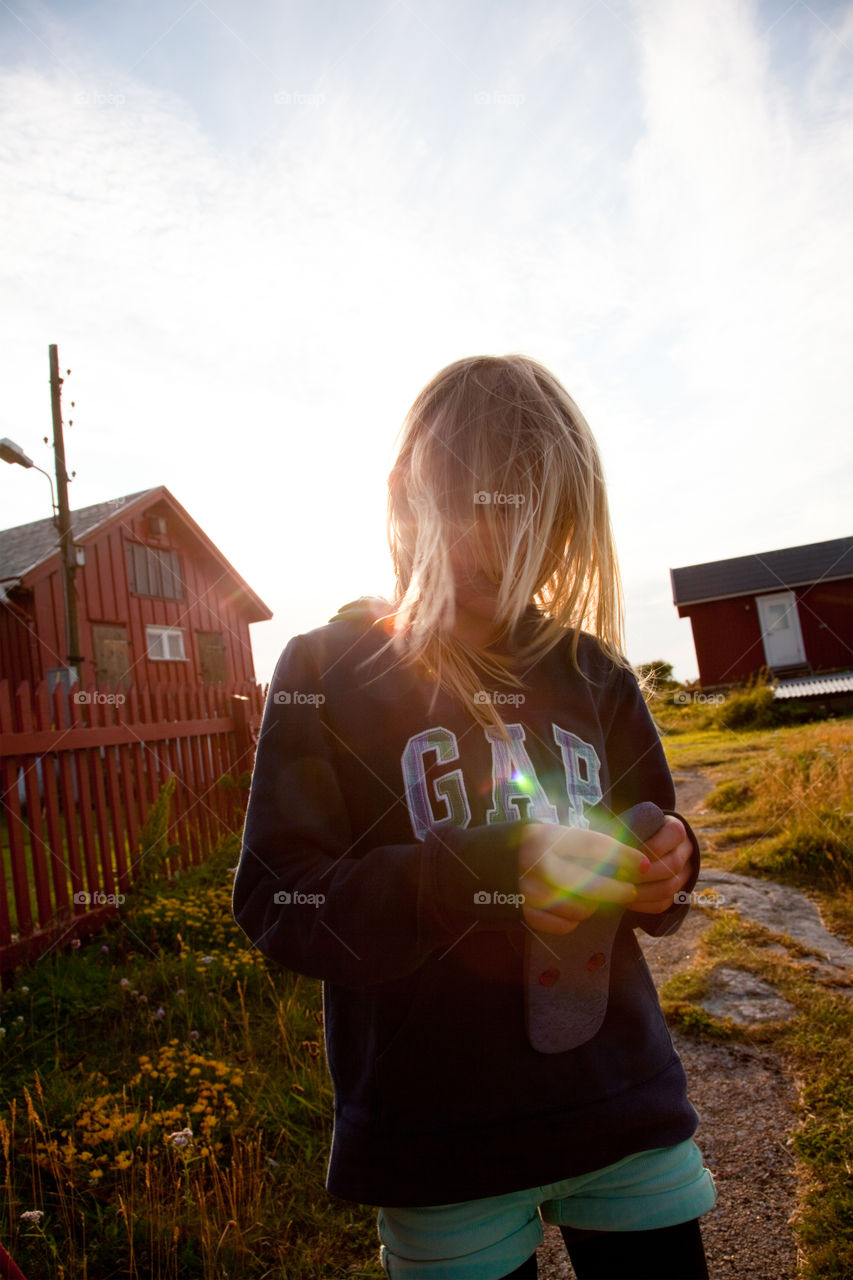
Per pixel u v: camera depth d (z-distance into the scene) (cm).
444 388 101
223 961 351
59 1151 217
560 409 104
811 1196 199
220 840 599
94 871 454
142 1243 193
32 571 1584
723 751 1138
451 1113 87
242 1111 244
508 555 95
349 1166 90
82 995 340
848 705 1712
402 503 107
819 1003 300
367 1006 92
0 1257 137
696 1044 283
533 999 85
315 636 102
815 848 486
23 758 416
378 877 79
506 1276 86
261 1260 190
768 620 2434
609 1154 89
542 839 76
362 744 95
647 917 98
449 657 97
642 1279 89
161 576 1931
